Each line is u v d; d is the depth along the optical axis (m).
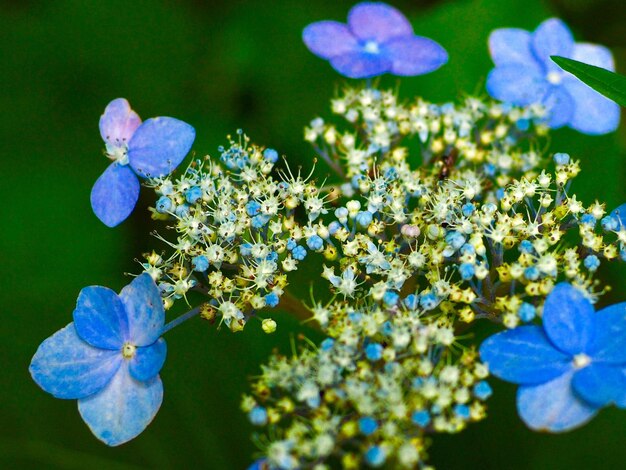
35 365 0.31
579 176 0.37
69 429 0.34
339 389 0.30
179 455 0.34
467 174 0.34
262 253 0.32
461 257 0.31
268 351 0.35
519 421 0.34
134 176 0.33
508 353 0.30
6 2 0.45
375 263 0.32
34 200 0.43
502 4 0.40
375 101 0.35
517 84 0.36
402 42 0.36
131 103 0.44
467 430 0.34
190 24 0.45
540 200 0.32
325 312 0.31
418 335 0.30
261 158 0.34
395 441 0.29
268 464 0.29
